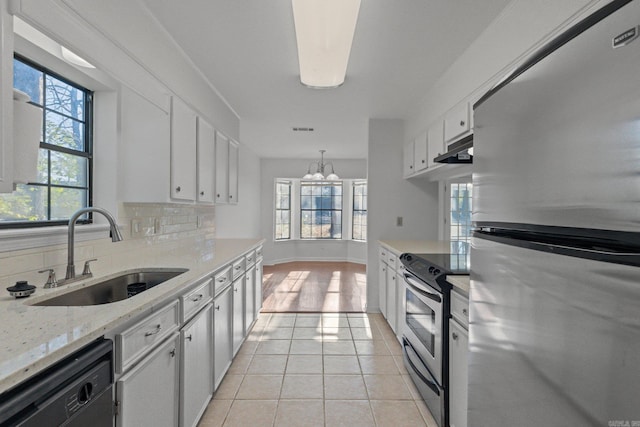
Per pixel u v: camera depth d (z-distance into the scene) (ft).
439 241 12.19
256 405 6.76
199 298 5.87
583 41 2.04
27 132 3.62
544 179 2.39
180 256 7.67
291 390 7.33
